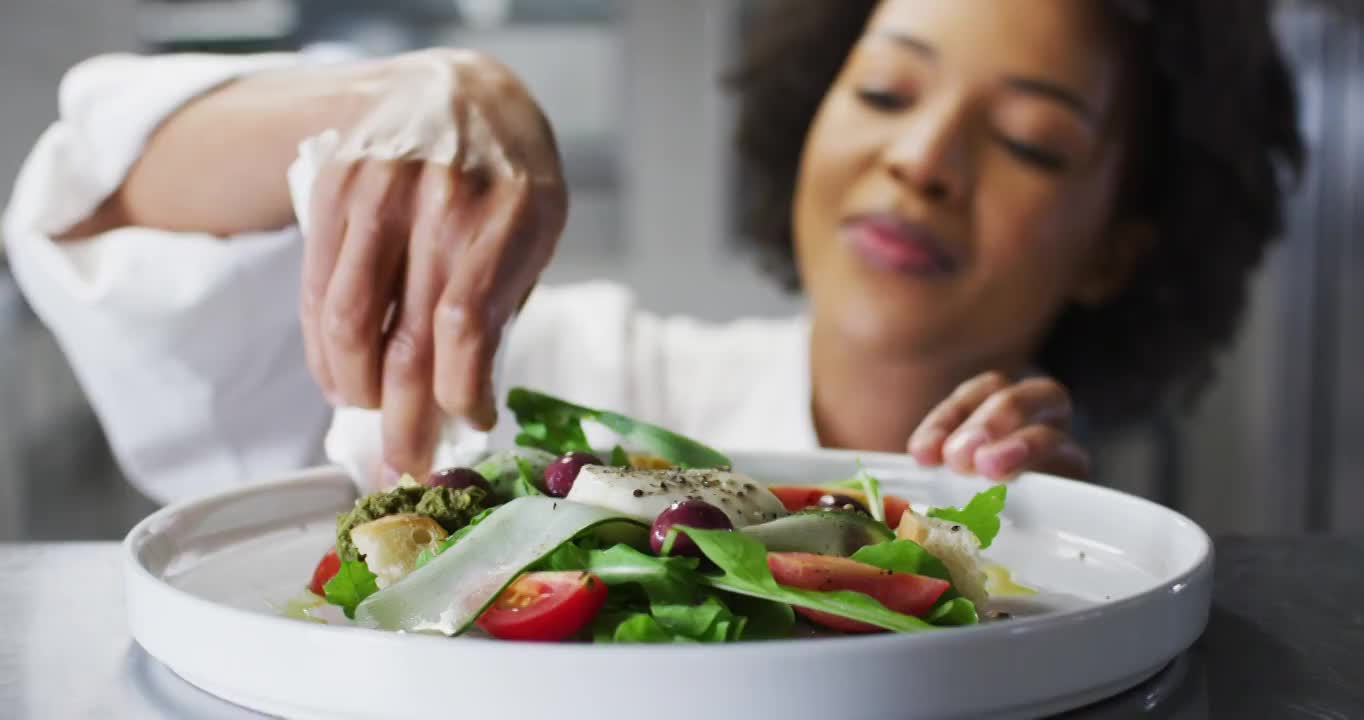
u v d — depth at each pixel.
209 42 3.10
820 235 1.74
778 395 1.96
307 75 1.12
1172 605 0.50
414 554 0.61
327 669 0.44
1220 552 0.82
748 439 1.95
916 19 1.61
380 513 0.65
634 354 2.03
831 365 1.82
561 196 0.78
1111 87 1.62
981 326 1.66
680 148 3.06
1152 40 1.66
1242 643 0.61
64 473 2.65
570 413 0.81
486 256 0.73
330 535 0.78
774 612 0.54
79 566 0.76
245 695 0.47
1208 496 2.65
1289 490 2.38
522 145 0.79
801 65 2.02
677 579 0.53
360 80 1.05
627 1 3.06
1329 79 2.14
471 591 0.53
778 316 3.09
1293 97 1.89
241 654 0.47
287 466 1.42
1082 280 1.80
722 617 0.52
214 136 1.14
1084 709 0.50
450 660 0.42
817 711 0.42
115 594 0.70
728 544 0.52
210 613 0.48
